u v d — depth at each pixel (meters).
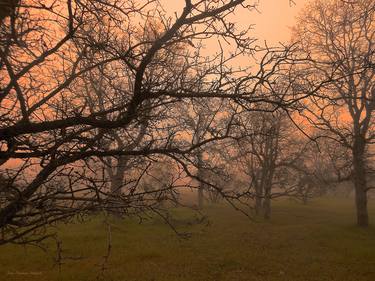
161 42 3.75
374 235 23.97
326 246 21.22
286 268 17.03
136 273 15.53
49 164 4.08
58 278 14.41
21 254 17.47
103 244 19.78
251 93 4.00
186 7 3.80
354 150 26.38
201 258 18.31
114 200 3.69
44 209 3.52
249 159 31.77
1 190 3.55
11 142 3.99
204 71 4.59
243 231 24.80
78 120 3.91
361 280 15.33
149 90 3.86
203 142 4.26
